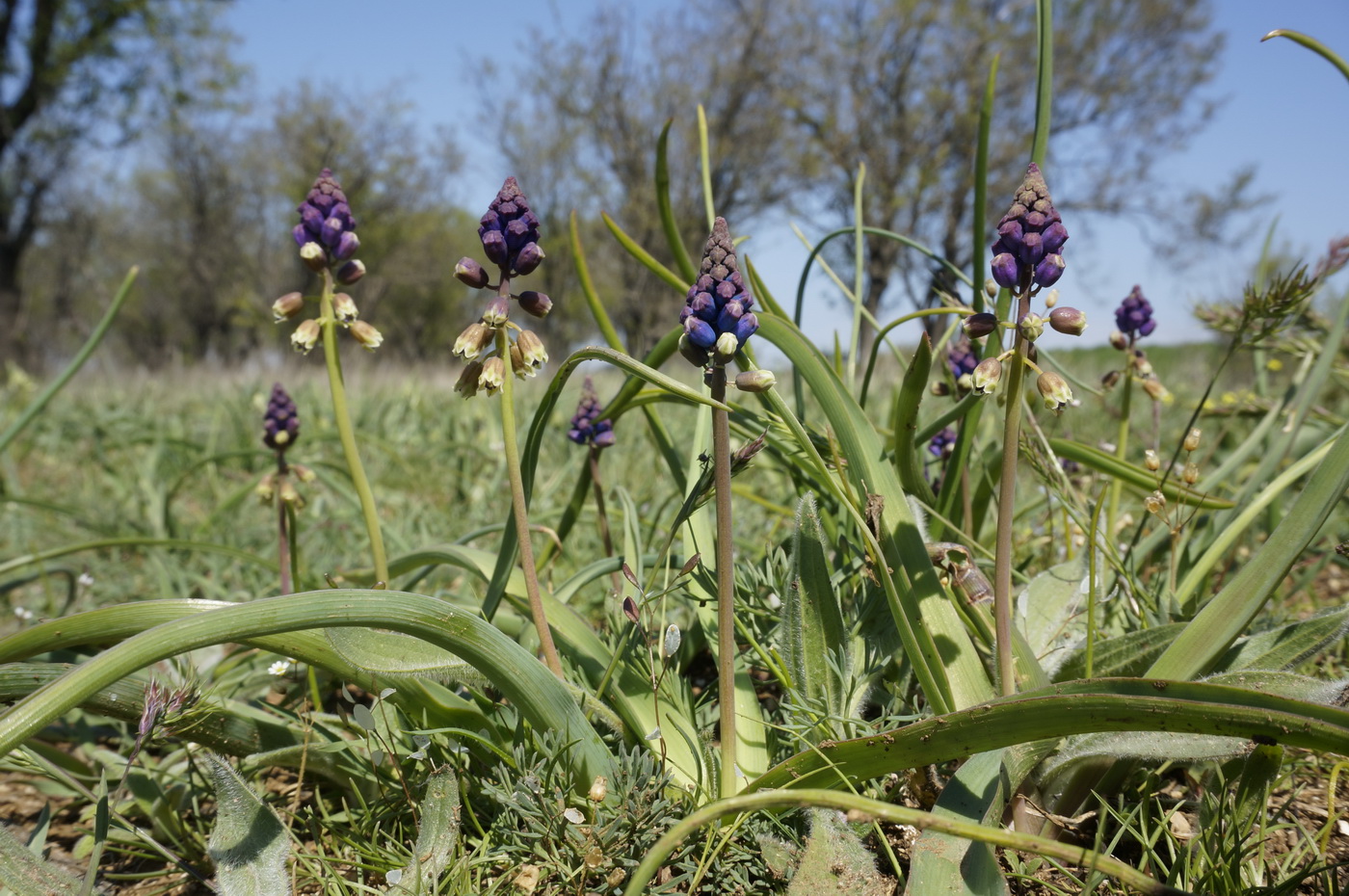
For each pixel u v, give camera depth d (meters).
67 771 0.35
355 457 0.35
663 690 0.31
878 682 0.33
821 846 0.25
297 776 0.35
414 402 1.19
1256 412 0.54
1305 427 0.53
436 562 0.38
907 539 0.29
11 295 5.20
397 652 0.26
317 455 0.94
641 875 0.21
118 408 1.32
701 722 0.32
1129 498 0.63
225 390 1.60
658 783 0.27
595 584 0.50
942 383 0.41
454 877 0.26
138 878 0.31
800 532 0.30
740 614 0.35
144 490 0.77
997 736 0.23
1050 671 0.31
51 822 0.35
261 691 0.39
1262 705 0.21
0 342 4.95
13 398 1.38
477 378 0.28
